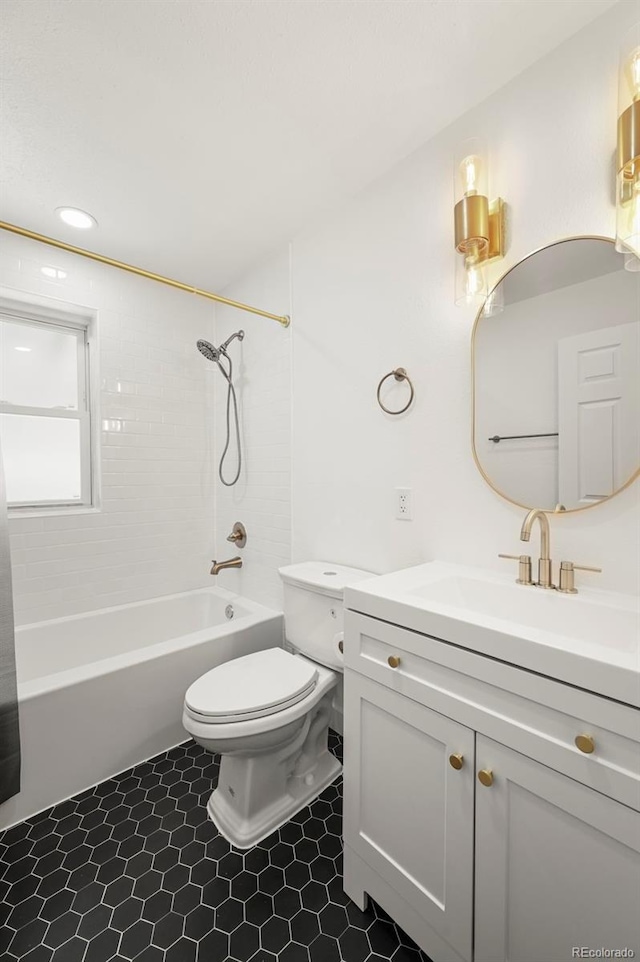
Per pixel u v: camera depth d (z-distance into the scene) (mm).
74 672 1573
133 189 1675
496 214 1250
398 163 1550
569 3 1021
